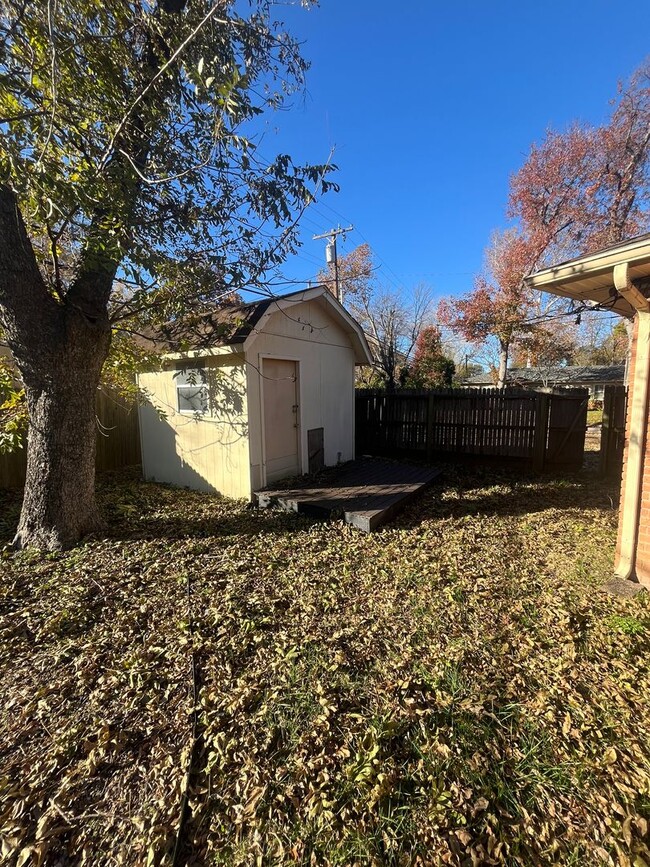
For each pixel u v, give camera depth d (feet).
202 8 10.42
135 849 4.83
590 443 42.39
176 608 10.00
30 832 5.03
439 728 6.40
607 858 4.65
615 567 11.53
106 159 10.62
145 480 24.49
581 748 6.03
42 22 9.37
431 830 4.97
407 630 9.02
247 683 7.45
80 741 6.31
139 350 19.02
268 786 5.52
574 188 63.46
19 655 8.30
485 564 12.43
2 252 11.47
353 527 15.98
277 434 21.59
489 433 29.68
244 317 19.35
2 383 15.16
